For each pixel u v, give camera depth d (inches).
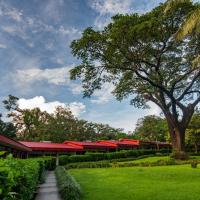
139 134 3090.6
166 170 889.5
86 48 1219.9
